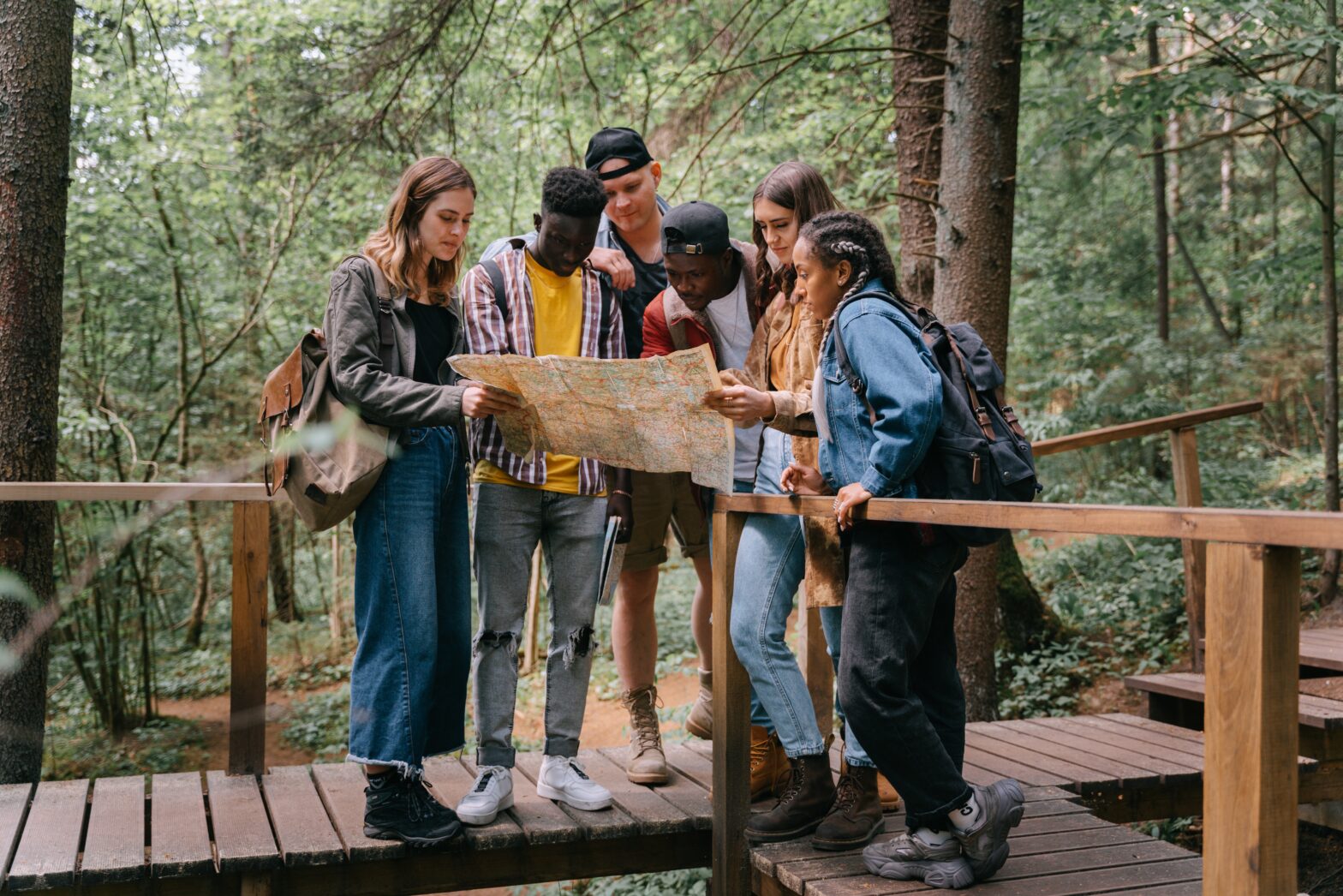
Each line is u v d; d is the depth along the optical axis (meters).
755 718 3.18
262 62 8.55
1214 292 10.85
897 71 5.88
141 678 8.84
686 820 3.02
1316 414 9.33
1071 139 6.39
